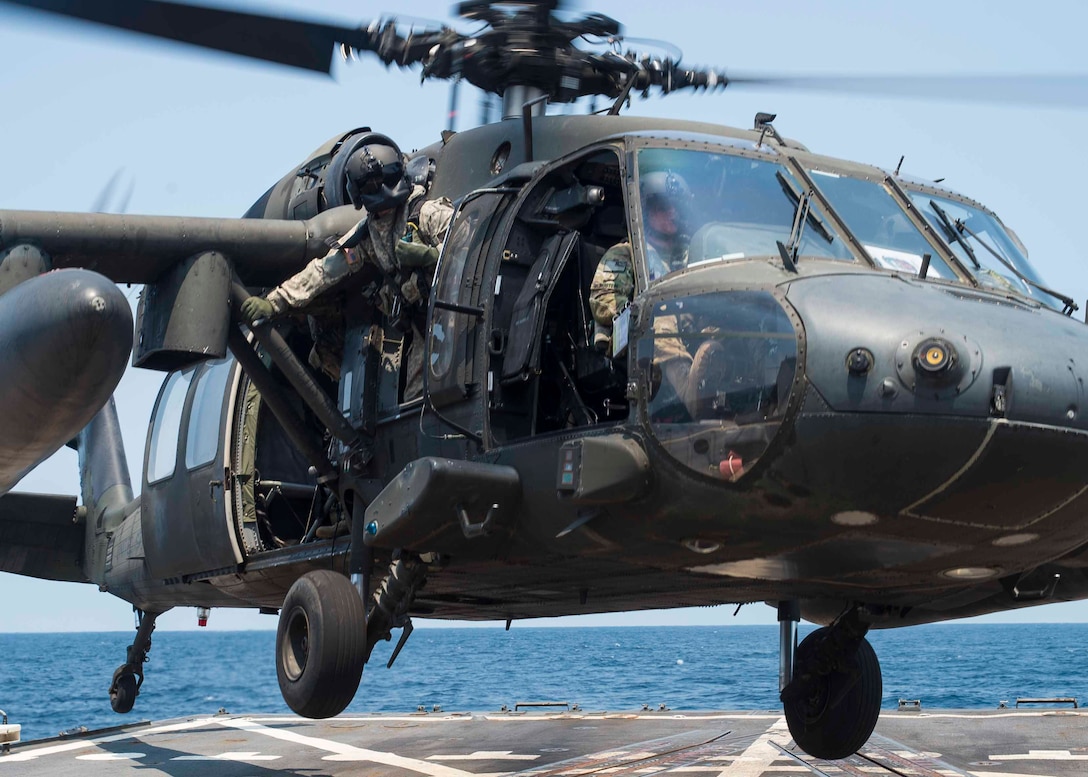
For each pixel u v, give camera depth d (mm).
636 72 13805
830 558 10375
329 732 20953
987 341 9125
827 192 11422
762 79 14445
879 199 11703
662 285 10430
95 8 10969
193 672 153875
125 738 20594
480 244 12289
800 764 15492
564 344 12547
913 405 8977
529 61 14484
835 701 14234
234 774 15719
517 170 12641
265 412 16797
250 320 13438
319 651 12062
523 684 87312
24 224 13078
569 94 15031
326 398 13516
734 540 10172
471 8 14305
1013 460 9055
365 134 13898
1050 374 9133
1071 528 9773
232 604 18422
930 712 22453
